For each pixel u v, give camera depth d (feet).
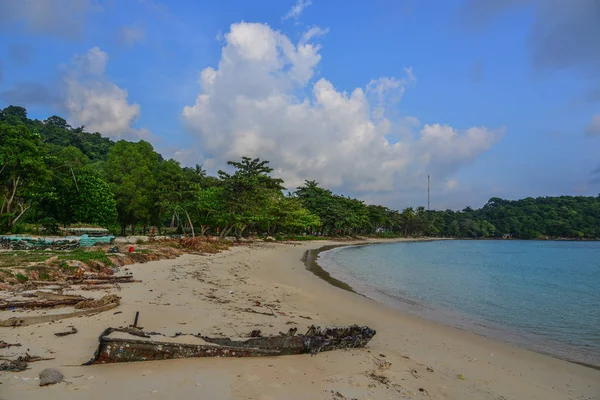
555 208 559.38
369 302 51.78
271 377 20.80
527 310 53.11
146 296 38.60
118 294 38.11
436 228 511.81
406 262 131.64
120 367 19.83
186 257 82.23
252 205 159.22
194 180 204.03
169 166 167.43
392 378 22.86
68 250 63.00
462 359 29.30
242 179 148.97
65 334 23.98
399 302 54.49
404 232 487.61
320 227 295.48
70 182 113.19
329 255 143.84
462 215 572.51
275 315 36.86
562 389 24.72
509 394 22.98
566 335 39.99
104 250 67.05
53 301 30.83
